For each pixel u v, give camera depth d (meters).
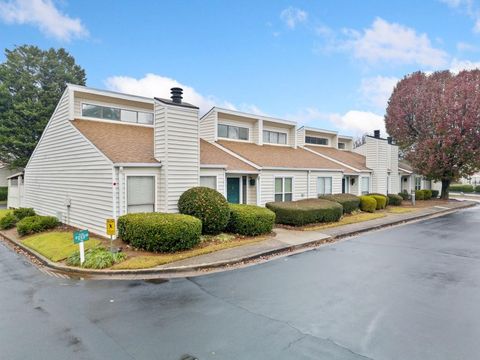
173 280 6.56
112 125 13.45
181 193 10.65
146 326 4.52
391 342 4.05
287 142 21.28
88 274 6.99
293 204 13.73
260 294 5.75
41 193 14.86
